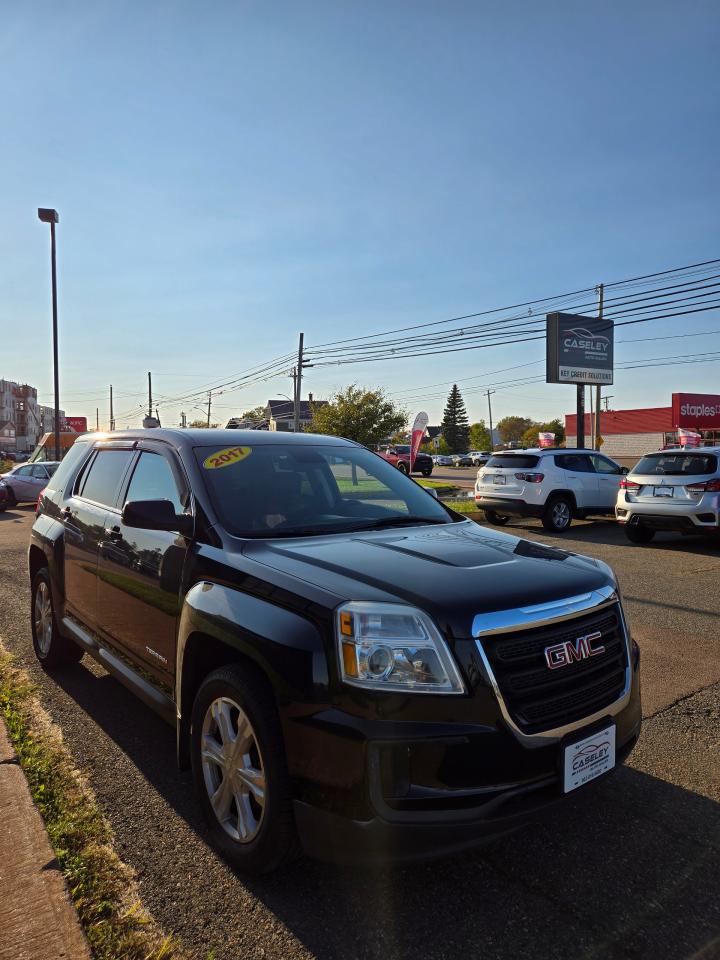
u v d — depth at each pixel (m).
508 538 3.50
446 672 2.41
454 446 123.62
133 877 2.72
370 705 2.37
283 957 2.32
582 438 29.78
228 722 2.84
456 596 2.56
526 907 2.59
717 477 10.66
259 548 3.14
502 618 2.52
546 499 13.52
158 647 3.47
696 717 4.40
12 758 3.64
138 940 2.37
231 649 2.94
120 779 3.50
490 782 2.40
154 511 3.27
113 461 4.57
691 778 3.60
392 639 2.43
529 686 2.53
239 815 2.74
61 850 2.85
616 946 2.38
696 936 2.43
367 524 3.62
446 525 3.77
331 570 2.80
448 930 2.46
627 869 2.82
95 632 4.30
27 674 5.09
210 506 3.41
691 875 2.78
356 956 2.33
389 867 2.82
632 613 7.03
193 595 3.08
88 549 4.39
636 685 3.02
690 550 11.22
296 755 2.48
